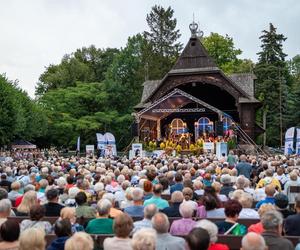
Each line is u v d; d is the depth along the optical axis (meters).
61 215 8.71
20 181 15.66
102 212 8.91
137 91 83.38
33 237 5.60
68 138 77.38
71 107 78.75
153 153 44.41
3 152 52.50
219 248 6.33
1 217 9.05
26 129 69.19
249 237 5.48
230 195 12.60
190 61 59.16
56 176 18.33
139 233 5.57
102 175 16.42
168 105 49.91
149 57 89.94
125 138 79.31
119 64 83.62
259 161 29.56
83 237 5.41
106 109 79.81
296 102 77.12
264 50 82.25
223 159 27.67
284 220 9.11
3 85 57.75
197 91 64.12
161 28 100.69
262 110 82.06
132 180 16.78
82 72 92.12
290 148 36.62
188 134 51.50
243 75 61.28
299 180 16.02
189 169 19.56
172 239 7.00
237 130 51.66
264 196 13.35
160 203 11.37
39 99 80.94
